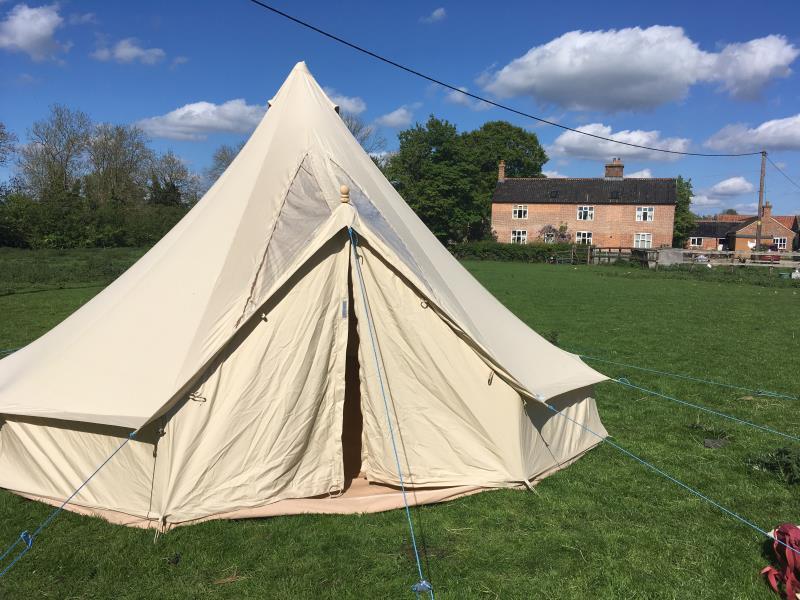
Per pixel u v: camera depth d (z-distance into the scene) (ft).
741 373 28.53
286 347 14.24
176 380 13.47
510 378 14.96
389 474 15.38
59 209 118.73
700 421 21.48
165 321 14.69
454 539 13.16
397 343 15.28
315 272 14.58
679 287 73.97
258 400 13.99
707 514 14.46
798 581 11.03
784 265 99.66
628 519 14.16
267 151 17.33
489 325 17.21
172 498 13.24
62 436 14.28
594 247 135.64
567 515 14.30
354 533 13.30
